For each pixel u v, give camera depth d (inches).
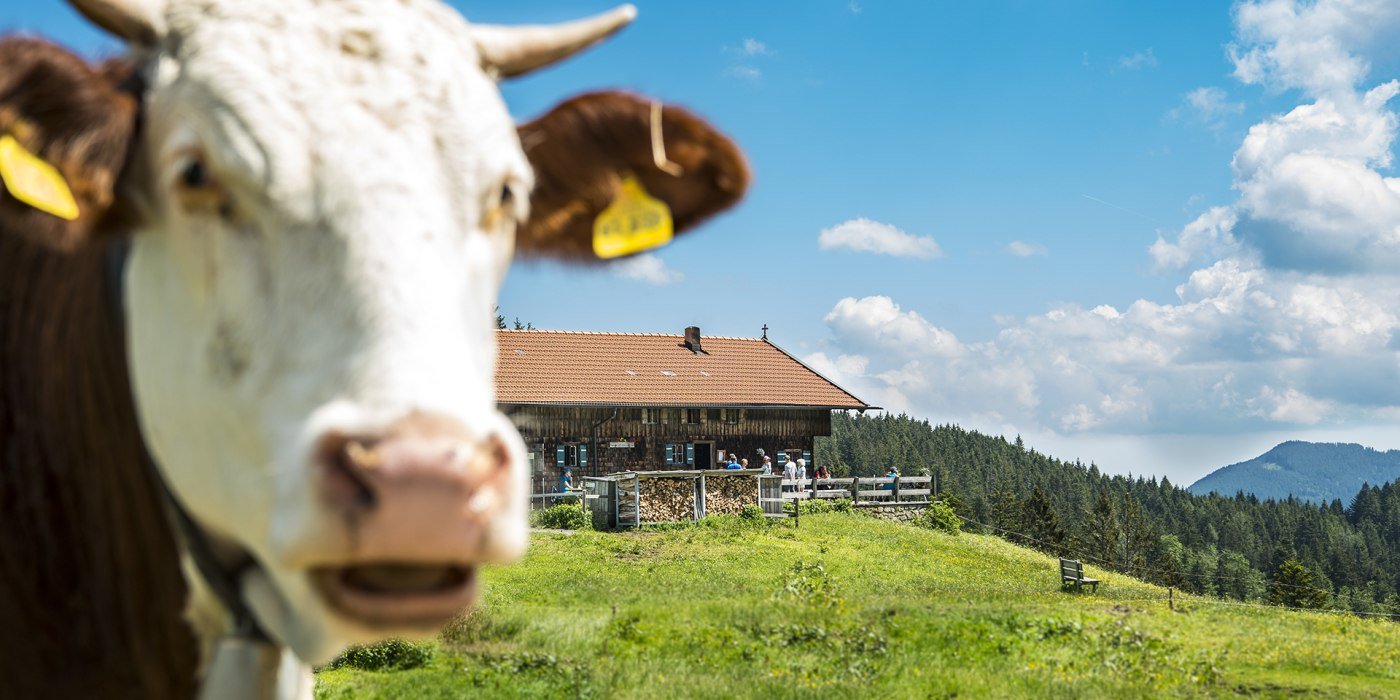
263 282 91.1
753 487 1594.5
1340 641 869.2
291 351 89.0
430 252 91.5
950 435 7529.5
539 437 1815.9
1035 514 3516.2
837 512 1736.0
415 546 80.4
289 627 98.1
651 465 1891.0
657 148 131.5
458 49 105.7
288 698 125.0
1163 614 989.8
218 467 93.3
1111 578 1419.8
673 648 632.4
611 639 657.6
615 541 1310.3
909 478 1898.4
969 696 525.0
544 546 1245.1
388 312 87.5
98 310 114.8
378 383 84.7
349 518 80.4
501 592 904.9
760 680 541.0
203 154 93.3
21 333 123.3
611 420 1866.4
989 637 712.4
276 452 87.4
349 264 89.3
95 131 94.5
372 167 92.6
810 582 982.4
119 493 117.1
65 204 93.6
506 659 576.4
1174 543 5600.4
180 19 100.4
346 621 84.1
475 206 98.3
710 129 140.0
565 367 1916.8
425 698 494.6
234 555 103.9
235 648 118.3
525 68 123.5
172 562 116.3
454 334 89.5
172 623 118.5
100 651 121.3
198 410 94.3
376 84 96.7
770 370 2091.5
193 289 94.6
